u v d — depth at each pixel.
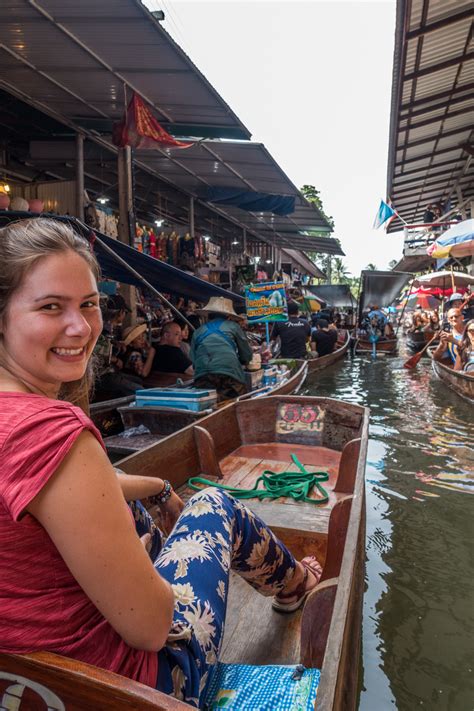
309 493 3.05
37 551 0.85
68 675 0.88
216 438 3.81
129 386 5.38
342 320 21.72
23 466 0.80
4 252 0.92
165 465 2.96
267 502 2.90
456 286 14.99
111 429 4.77
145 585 0.90
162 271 7.09
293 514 2.66
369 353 16.14
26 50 6.29
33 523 0.83
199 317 9.36
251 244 21.50
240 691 1.23
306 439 4.17
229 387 5.27
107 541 0.84
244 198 13.08
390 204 17.06
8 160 10.18
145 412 4.27
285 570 1.77
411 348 15.98
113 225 9.78
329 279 54.12
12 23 5.67
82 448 0.84
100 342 5.32
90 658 0.95
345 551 1.62
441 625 2.52
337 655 1.13
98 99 7.72
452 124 11.91
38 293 0.92
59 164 10.51
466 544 3.32
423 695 2.08
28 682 0.91
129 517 0.90
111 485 0.87
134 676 1.00
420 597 2.75
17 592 0.86
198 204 14.47
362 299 18.84
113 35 5.94
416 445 5.51
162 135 7.50
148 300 11.09
